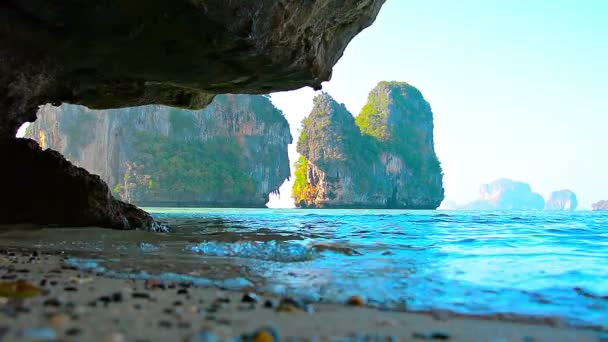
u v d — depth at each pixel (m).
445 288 4.32
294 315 3.01
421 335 2.64
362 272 5.14
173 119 134.62
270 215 27.83
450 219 21.69
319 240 8.72
